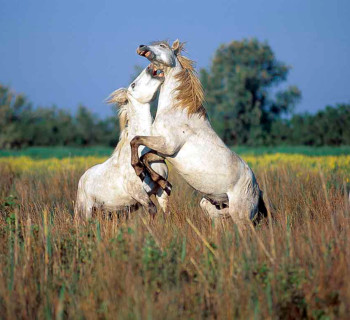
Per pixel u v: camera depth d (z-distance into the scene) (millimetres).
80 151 173125
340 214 23984
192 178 26953
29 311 16797
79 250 21406
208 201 29234
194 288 17781
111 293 17375
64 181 46312
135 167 26484
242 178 27250
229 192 27203
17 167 67812
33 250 21219
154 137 26219
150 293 17203
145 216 28141
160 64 27047
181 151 26438
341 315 15664
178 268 18969
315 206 30797
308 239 20406
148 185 28906
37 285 18641
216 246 20547
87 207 31500
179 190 39312
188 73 27234
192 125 26484
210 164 26312
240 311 16109
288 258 19062
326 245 19875
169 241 21672
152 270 18406
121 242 20016
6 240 23469
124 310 15906
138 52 26594
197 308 16484
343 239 20391
